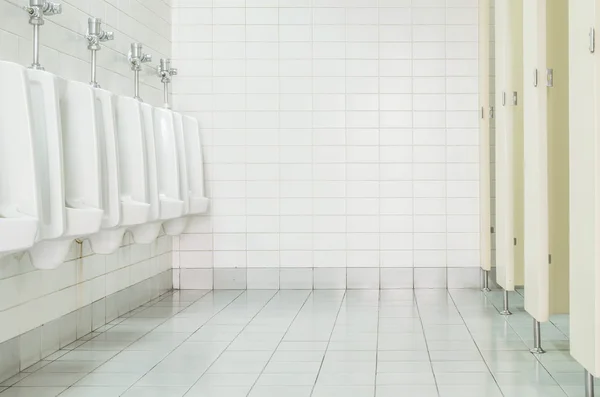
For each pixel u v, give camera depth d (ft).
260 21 17.80
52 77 8.84
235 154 17.80
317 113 17.74
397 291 17.28
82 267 12.33
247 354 10.95
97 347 11.50
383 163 17.67
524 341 11.76
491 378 9.52
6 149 8.30
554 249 11.50
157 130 14.53
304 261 17.75
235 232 17.81
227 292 17.37
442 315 14.12
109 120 10.72
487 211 16.94
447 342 11.69
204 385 9.25
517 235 14.29
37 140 9.00
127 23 14.57
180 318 13.97
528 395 8.73
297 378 9.57
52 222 8.67
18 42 10.07
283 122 17.74
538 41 10.50
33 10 9.76
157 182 12.89
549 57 11.47
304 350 11.20
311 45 17.72
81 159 9.98
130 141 12.22
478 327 12.91
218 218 17.85
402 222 17.63
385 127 17.66
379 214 17.67
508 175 13.78
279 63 17.75
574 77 8.61
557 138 11.50
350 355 10.85
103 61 13.21
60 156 8.77
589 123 8.02
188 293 17.24
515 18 13.83
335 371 9.93
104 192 10.66
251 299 16.28
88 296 12.60
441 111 17.62
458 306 15.15
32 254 9.41
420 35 17.63
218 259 17.87
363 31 17.67
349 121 17.69
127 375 9.78
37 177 8.28
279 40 17.76
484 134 17.07
